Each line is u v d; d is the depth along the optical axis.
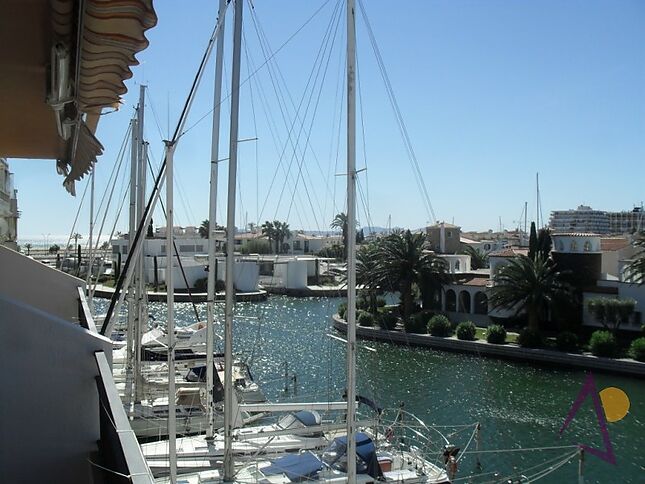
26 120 6.61
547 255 48.72
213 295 19.22
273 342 46.22
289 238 127.94
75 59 4.46
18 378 4.86
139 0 3.30
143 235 16.30
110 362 5.14
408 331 47.72
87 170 7.71
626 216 185.50
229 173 16.06
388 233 53.91
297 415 19.30
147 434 22.33
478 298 52.81
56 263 63.47
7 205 22.39
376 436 18.73
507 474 20.45
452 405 29.78
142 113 26.81
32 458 4.90
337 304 74.56
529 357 40.22
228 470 15.40
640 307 43.56
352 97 13.19
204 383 25.69
